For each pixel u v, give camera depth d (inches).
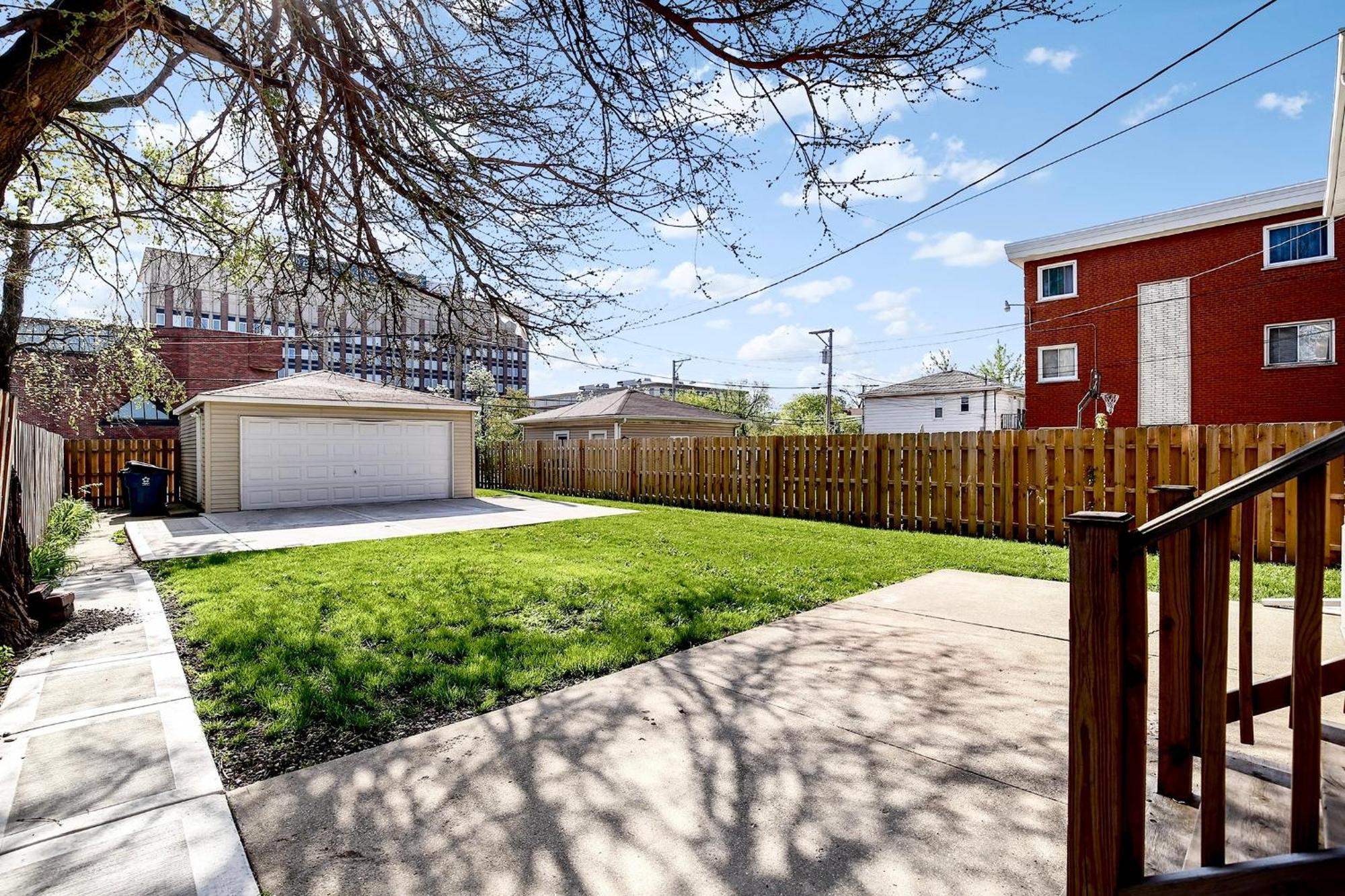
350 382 612.1
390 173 153.1
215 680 141.0
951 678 137.3
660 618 183.2
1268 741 100.6
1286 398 585.6
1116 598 63.9
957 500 358.9
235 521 444.1
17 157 113.5
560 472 689.6
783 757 104.0
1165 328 647.8
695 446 529.3
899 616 185.8
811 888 73.4
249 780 99.4
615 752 106.3
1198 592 89.4
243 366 784.3
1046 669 141.9
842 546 310.3
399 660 149.7
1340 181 261.1
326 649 158.2
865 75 114.7
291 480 539.5
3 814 89.5
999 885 73.0
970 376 1138.0
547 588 219.6
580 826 86.0
